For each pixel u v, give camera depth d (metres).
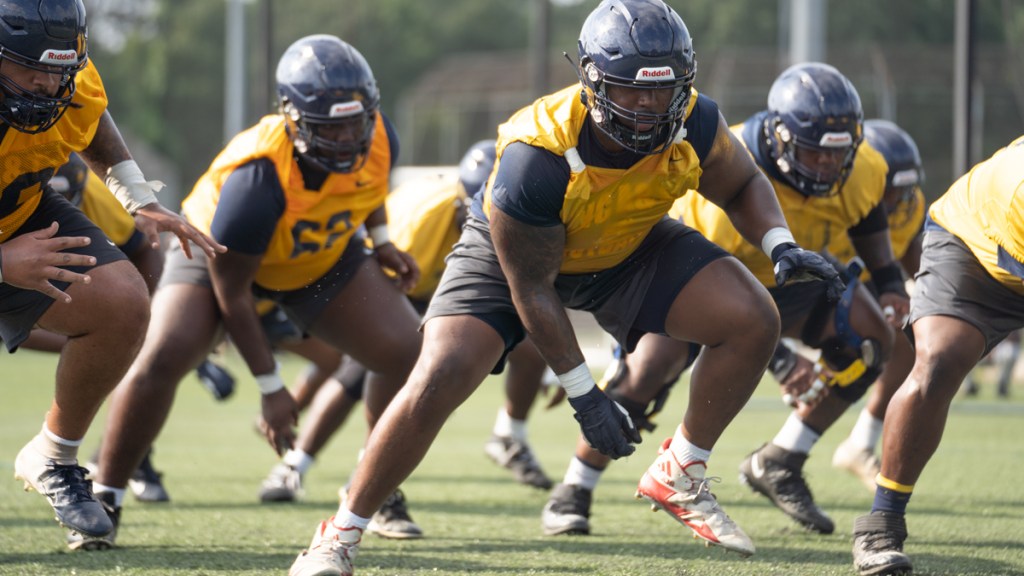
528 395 23.70
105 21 185.25
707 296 13.20
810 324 18.77
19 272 12.30
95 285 13.18
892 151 20.92
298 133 16.98
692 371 13.67
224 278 16.95
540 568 14.56
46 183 13.89
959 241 14.05
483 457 29.20
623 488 23.17
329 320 17.77
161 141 176.62
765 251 13.54
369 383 17.89
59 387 13.66
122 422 16.58
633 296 13.73
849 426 36.97
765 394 48.25
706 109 13.11
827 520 18.02
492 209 12.62
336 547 12.80
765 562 15.07
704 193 13.79
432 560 15.18
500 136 12.84
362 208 18.02
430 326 13.20
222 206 16.91
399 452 12.73
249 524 18.30
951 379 13.58
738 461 27.33
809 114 17.25
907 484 13.88
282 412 16.98
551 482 23.70
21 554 15.32
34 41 12.18
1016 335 48.12
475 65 127.81
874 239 19.27
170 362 16.92
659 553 15.77
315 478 25.31
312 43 17.22
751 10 146.38
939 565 14.70
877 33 128.38
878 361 18.39
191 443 31.56
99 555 15.27
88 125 13.65
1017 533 17.31
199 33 184.88
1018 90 94.00
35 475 13.95
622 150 12.55
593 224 12.91
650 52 11.97
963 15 33.56
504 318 13.27
